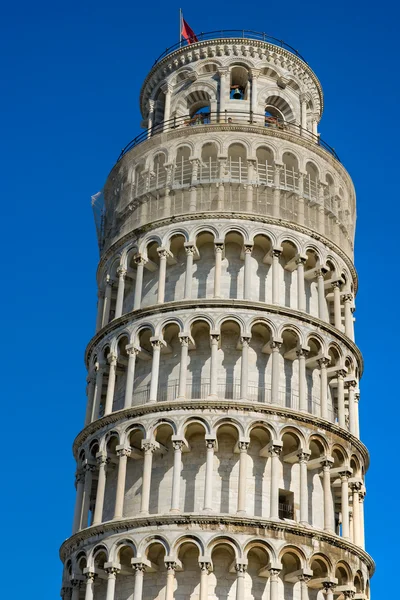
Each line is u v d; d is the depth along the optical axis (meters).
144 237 97.00
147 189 100.50
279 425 84.44
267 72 110.88
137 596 78.12
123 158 106.06
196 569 79.62
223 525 78.81
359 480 88.62
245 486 80.88
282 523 79.69
